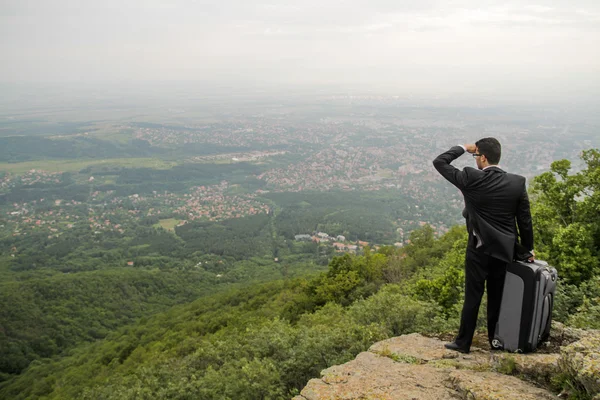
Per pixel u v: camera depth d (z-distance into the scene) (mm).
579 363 2650
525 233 3377
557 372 2938
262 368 7980
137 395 13070
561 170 9492
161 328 39969
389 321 8000
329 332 8656
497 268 3502
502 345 3535
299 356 8062
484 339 4109
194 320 37344
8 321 51500
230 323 28828
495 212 3330
